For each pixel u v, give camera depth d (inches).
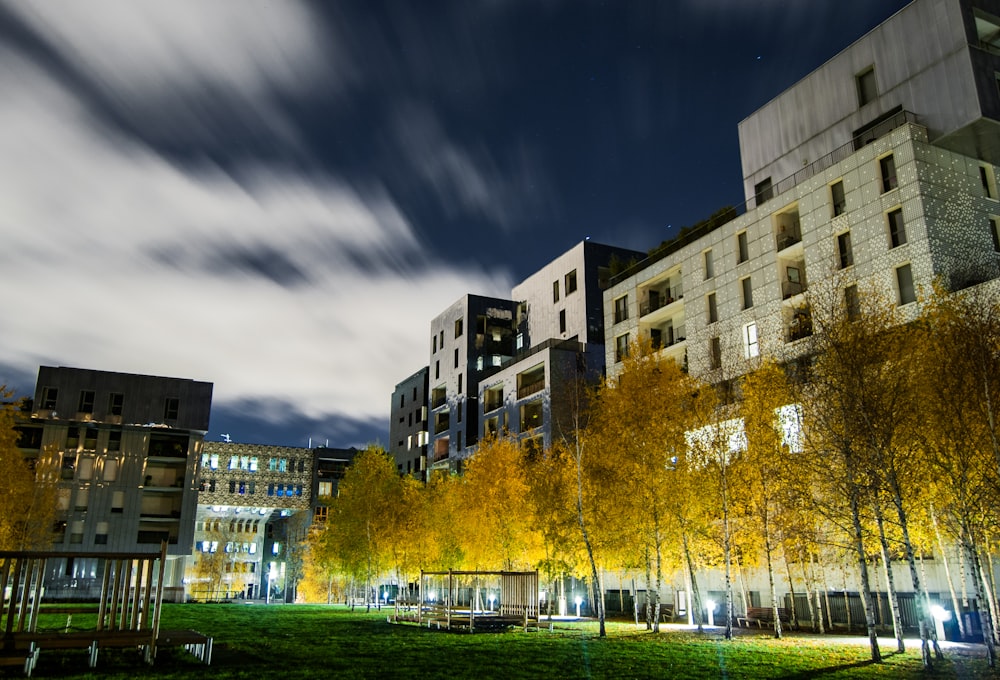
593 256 2849.4
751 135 2070.6
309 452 4495.6
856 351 841.5
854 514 824.9
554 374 2591.0
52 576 2795.3
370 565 2011.6
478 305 3341.5
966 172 1582.2
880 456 784.9
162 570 645.3
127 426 3068.4
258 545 4461.1
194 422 3184.1
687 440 1252.5
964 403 847.7
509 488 1764.3
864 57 1766.7
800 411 1122.7
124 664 622.8
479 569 1815.9
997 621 992.2
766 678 639.1
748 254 1913.1
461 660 732.0
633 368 1305.4
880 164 1592.0
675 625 1466.5
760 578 1691.7
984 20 1620.3
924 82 1624.0
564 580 2226.9
